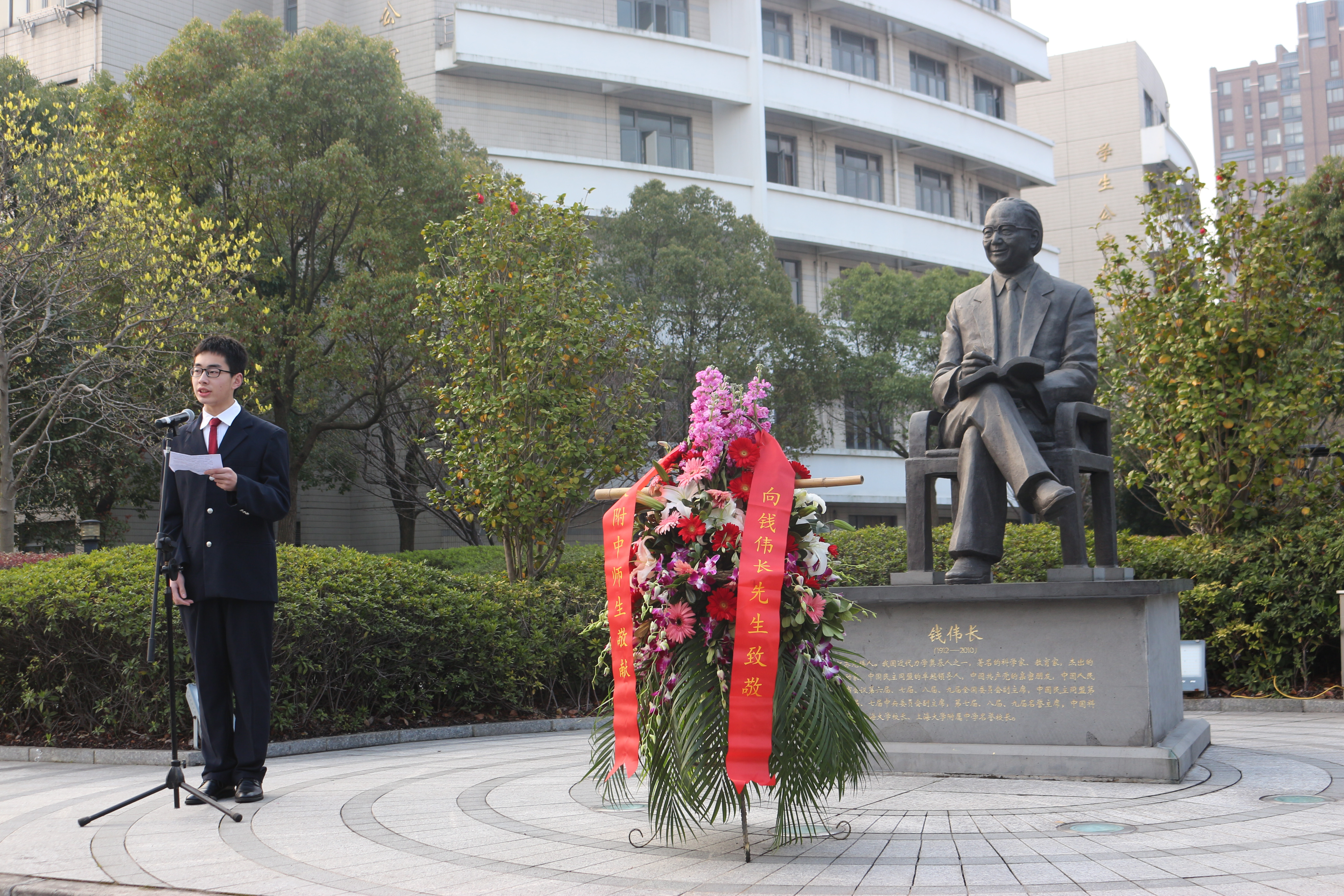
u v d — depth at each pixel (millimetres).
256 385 16828
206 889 3486
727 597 3816
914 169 31984
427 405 19031
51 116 19406
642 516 4062
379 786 5531
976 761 5340
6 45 25312
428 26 25391
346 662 7809
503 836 4234
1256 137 104500
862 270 25484
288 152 17438
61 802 5297
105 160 15766
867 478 27156
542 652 8945
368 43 18203
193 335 14953
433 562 17141
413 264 18156
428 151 18469
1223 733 7055
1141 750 5145
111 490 19078
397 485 21250
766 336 20953
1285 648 9023
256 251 15398
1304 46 102438
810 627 3910
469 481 10719
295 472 19719
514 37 25094
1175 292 10336
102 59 24281
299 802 5055
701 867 3664
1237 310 9922
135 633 6883
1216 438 10258
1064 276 41656
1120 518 22469
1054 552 9680
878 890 3324
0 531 13742
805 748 3820
